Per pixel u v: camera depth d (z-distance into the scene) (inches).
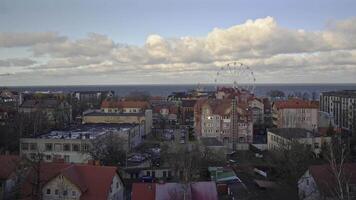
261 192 3351.4
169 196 2600.9
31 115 6013.8
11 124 5457.7
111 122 6358.3
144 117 6427.2
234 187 3452.3
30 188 2714.1
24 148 4350.4
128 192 3388.3
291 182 3400.6
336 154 3772.1
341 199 2060.8
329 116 7337.6
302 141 4660.4
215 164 4256.9
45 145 4311.0
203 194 2628.0
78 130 5187.0
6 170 2851.9
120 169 3880.4
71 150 4259.4
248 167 4303.6
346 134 5974.4
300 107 6761.8
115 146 4207.7
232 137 5920.3
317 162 4015.8
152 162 4389.8
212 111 5964.6
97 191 2669.8
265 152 5280.5
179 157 4020.7
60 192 2667.3
